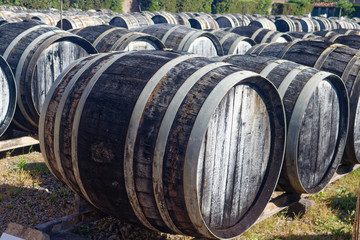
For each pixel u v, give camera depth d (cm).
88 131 376
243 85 386
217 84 348
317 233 496
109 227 469
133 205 371
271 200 506
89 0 4216
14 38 674
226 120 377
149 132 345
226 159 386
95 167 376
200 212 341
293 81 474
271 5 5547
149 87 362
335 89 524
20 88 659
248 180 419
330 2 5931
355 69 576
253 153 416
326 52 608
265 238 474
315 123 500
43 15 1625
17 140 663
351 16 5712
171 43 971
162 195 347
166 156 337
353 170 659
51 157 421
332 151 548
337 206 568
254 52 705
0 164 637
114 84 381
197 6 4616
